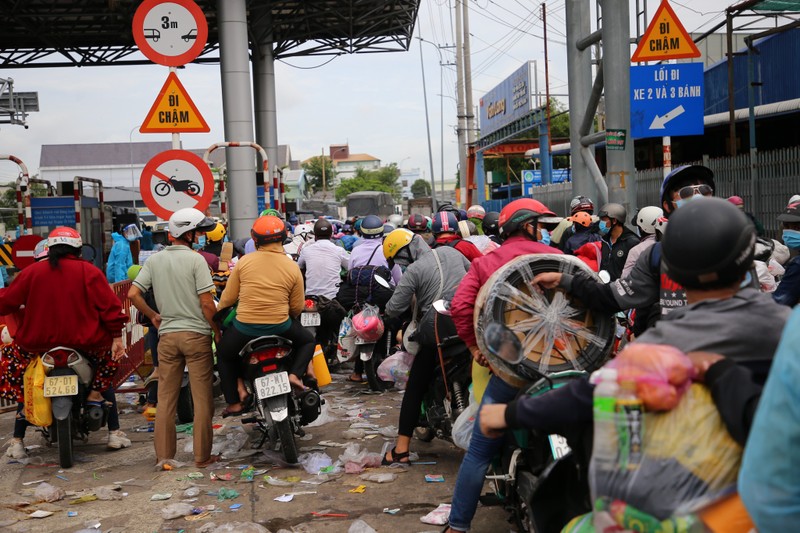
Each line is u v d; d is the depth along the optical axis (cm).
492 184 5422
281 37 2788
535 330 387
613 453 222
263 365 603
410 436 602
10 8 2275
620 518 223
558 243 951
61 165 10312
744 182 1369
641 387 217
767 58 1881
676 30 888
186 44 932
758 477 179
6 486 592
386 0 2441
